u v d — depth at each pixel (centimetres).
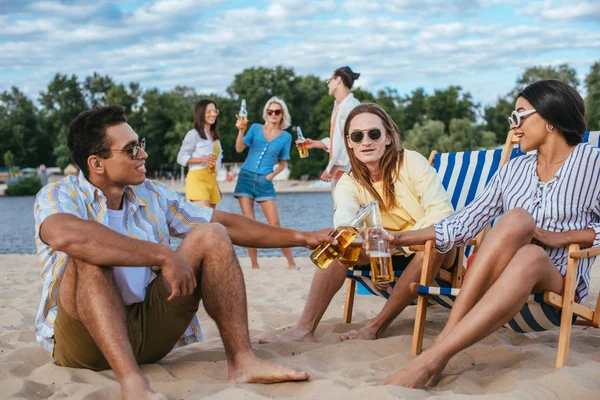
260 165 727
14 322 443
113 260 247
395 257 375
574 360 291
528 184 316
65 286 257
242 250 1083
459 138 6375
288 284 608
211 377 284
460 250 361
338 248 317
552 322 296
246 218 318
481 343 340
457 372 292
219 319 272
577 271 296
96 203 277
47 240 254
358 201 372
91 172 275
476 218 328
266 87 8262
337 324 403
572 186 303
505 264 272
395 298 350
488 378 276
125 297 275
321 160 6950
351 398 243
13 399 252
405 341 338
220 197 780
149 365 292
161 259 253
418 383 257
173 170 8112
